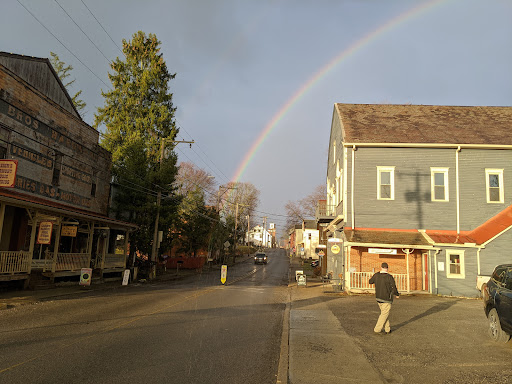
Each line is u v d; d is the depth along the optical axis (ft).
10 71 57.11
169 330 30.12
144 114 104.63
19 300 45.14
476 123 81.30
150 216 93.45
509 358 23.56
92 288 62.49
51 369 19.61
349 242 65.92
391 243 65.72
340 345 26.63
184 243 142.10
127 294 56.24
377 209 72.43
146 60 108.17
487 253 66.85
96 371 19.54
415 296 63.77
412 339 28.68
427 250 68.33
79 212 63.05
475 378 19.71
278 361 22.75
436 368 21.40
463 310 45.11
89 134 80.79
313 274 126.31
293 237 330.75
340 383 18.75
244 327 32.94
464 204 71.20
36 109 63.52
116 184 92.38
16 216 59.57
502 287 28.50
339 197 84.33
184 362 21.66
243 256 273.33
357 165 73.77
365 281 69.00
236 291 65.82
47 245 67.62
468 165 71.92
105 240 88.69
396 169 72.95
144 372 19.62
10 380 17.75
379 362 22.49
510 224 67.00
